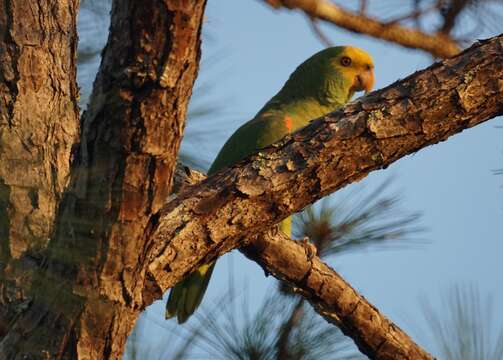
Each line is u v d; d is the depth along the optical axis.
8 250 4.84
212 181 5.16
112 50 4.16
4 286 4.70
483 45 5.15
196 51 4.14
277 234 6.29
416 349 6.61
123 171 4.29
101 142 4.27
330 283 6.43
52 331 4.48
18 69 5.75
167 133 4.25
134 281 4.56
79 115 5.90
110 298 4.48
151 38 4.05
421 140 5.09
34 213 5.14
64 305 4.44
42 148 5.58
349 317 6.50
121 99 4.17
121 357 4.70
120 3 4.10
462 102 5.03
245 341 6.61
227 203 5.08
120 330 4.60
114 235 4.38
